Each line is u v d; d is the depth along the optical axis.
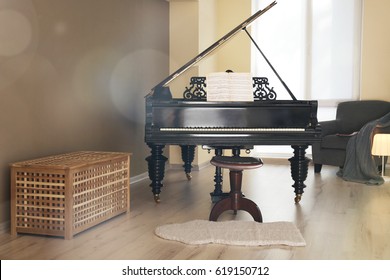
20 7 3.54
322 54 7.34
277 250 2.97
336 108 7.31
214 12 7.40
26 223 3.31
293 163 4.40
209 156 7.26
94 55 4.63
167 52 6.57
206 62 6.96
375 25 6.90
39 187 3.26
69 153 4.02
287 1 7.46
